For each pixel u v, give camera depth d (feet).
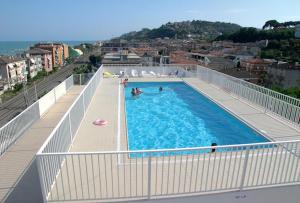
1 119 165.48
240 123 34.96
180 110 45.80
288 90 119.65
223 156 23.36
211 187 18.21
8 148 26.94
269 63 216.54
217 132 35.94
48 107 43.21
